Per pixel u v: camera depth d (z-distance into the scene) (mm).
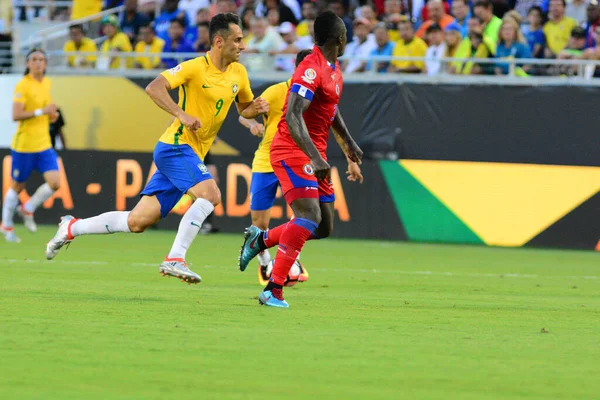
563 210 54594
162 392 14555
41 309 23500
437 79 57188
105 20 67188
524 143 54938
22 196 62281
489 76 56438
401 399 14477
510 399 14680
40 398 14016
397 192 56531
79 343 18641
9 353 17453
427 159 56125
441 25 62469
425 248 52875
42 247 46344
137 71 61156
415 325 22625
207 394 14477
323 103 24906
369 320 23266
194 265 39375
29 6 81188
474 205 55562
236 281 32938
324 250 50312
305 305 26031
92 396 14203
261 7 69312
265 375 16016
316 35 24688
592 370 17156
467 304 27734
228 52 26391
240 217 58594
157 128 60062
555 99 54531
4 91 61656
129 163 59875
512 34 58062
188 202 61469
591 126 54188
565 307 27531
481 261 45688
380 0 66688
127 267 37156
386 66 60938
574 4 65375
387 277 36531
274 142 25438
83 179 60562
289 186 25016
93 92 60781
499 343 20094
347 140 27344
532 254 50969
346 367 16906
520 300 29344
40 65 47906
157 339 19297
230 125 58750
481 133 55406
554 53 59344
